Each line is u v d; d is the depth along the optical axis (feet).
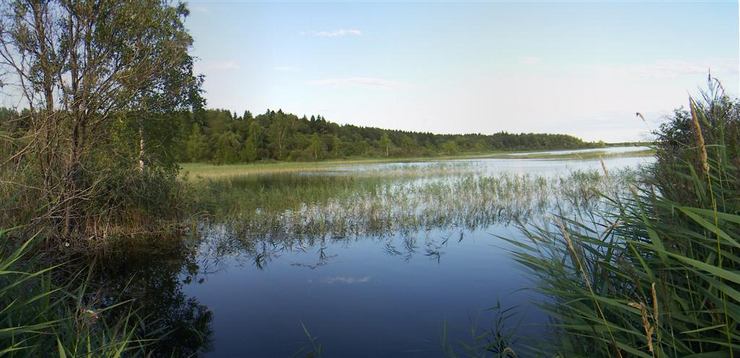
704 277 7.78
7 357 10.47
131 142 42.47
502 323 18.24
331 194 54.49
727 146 11.88
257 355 16.49
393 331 18.17
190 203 44.55
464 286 23.59
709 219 9.34
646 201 12.81
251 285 25.11
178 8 43.96
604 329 9.51
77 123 34.35
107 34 35.42
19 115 31.99
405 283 24.43
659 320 8.87
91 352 11.68
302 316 20.21
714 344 8.49
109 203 38.37
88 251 33.12
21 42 31.50
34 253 19.63
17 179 26.94
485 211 46.01
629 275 9.53
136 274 27.73
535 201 50.83
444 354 15.97
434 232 37.88
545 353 11.91
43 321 12.60
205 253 32.63
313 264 28.99
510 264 27.58
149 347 17.44
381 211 44.91
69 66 34.35
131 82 35.94
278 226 40.06
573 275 11.93
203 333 18.67
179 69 42.75
